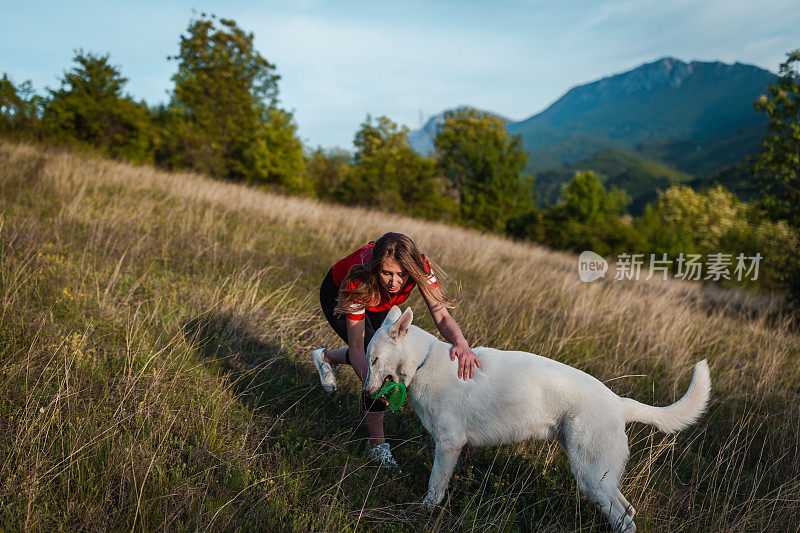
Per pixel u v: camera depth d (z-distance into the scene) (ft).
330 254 24.31
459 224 90.84
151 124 67.56
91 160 42.27
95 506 6.97
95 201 25.52
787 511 8.89
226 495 7.63
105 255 17.22
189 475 8.07
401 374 8.36
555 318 18.84
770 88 31.40
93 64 57.31
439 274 9.04
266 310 14.98
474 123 124.88
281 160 77.92
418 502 8.30
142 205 26.58
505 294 20.75
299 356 12.75
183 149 67.56
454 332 8.63
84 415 8.70
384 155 87.97
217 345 12.55
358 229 32.78
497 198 94.99
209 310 13.76
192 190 34.91
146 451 8.00
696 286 40.27
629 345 17.07
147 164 56.54
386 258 8.04
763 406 13.83
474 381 8.23
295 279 18.42
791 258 30.81
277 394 11.18
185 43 85.81
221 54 88.17
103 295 13.74
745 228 78.18
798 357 18.85
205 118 81.61
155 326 12.70
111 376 10.37
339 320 10.18
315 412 10.61
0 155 32.09
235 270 17.93
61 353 10.36
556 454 10.24
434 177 96.27
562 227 76.54
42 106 51.98
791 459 11.07
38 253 14.85
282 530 7.07
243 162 77.30
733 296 36.06
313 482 8.48
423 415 8.63
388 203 85.46
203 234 23.07
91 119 54.39
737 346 19.16
